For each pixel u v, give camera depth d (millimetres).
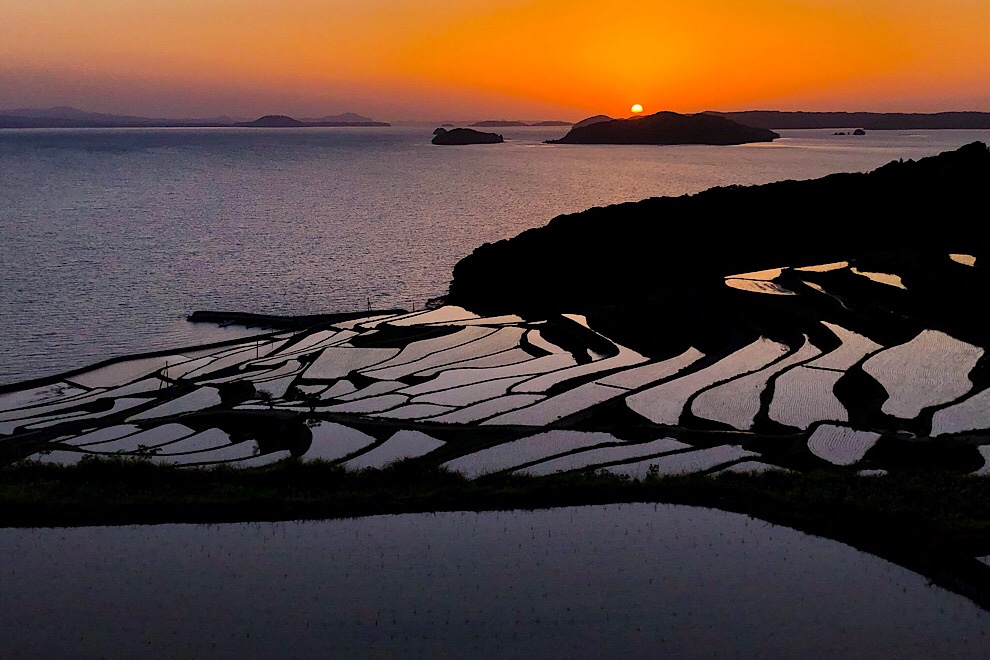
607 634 18219
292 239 132750
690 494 26344
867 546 22516
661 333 65438
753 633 18250
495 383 51156
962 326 56531
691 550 22453
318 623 18734
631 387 47781
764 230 97812
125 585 20688
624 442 37031
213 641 18062
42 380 63062
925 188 100312
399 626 18578
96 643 18016
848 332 56969
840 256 89688
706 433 38312
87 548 22859
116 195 195125
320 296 94500
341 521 24703
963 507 24875
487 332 70500
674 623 18656
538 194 196500
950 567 21031
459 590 20250
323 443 40438
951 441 34406
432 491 27484
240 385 57188
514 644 17812
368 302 91188
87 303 88625
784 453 34906
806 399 42406
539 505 25797
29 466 33750
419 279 104188
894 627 18516
